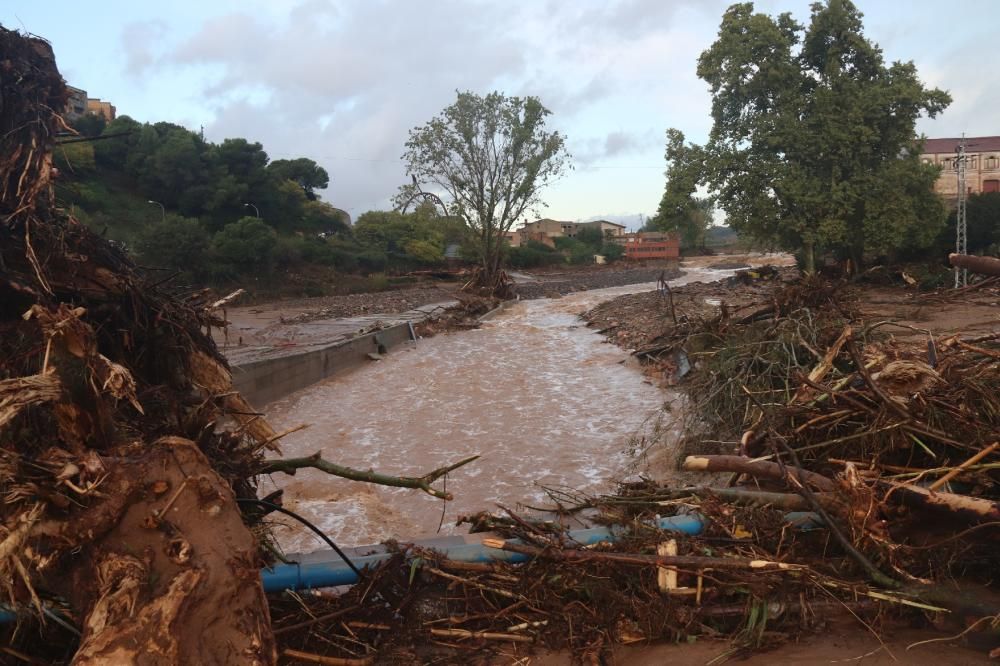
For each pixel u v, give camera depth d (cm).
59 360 359
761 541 496
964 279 3278
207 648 315
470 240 4566
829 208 3312
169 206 5062
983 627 404
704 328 1393
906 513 480
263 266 4359
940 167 3478
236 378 1425
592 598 468
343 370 2008
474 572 493
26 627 383
